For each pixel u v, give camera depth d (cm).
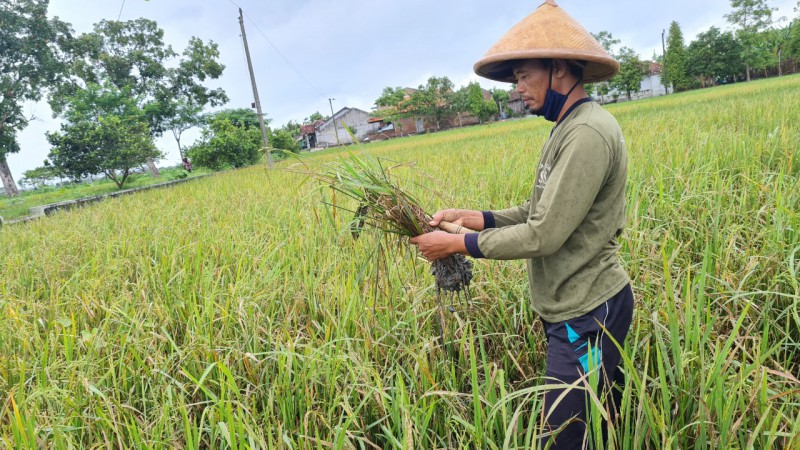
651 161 523
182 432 200
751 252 276
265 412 196
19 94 2600
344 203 459
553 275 171
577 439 168
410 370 216
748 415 171
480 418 168
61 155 2127
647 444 164
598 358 165
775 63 5900
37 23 2525
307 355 219
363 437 195
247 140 2878
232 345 248
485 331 264
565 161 154
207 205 759
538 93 169
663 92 7000
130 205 961
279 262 332
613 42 5694
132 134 2303
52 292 353
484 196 495
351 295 261
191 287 322
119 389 227
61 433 188
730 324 238
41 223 862
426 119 6638
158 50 3400
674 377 188
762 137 531
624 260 293
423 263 313
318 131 6669
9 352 270
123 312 265
